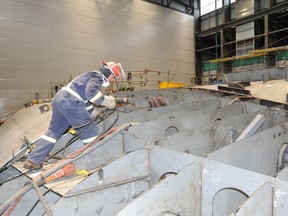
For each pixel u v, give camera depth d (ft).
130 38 41.34
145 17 43.37
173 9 47.42
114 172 6.51
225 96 16.26
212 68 51.06
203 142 9.03
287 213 4.20
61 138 9.43
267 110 11.08
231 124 9.82
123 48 40.52
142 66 42.57
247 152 7.32
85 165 8.30
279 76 17.63
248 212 4.07
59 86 32.37
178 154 6.21
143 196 4.80
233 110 12.31
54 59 33.96
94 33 37.60
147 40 43.42
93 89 7.75
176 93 18.54
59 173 7.16
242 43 43.98
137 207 4.75
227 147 6.75
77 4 36.22
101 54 38.19
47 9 33.58
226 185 5.09
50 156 8.65
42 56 32.96
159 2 46.75
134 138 8.21
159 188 4.97
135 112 11.39
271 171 8.20
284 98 13.65
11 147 12.33
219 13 49.52
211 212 5.37
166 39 46.06
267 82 17.13
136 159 6.83
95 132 8.16
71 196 5.83
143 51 42.78
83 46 36.52
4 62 30.12
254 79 19.13
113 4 39.65
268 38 39.96
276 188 4.34
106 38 38.75
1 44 29.99
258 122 9.11
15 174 8.87
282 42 44.19
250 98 14.74
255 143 7.56
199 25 53.01
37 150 7.88
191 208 5.41
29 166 7.77
